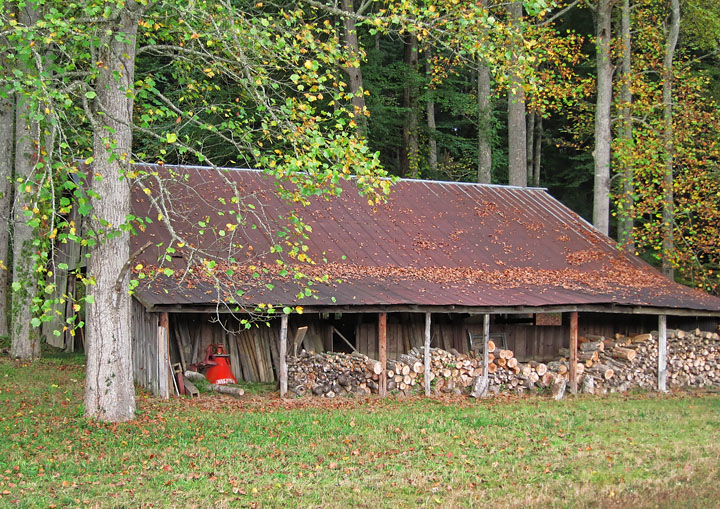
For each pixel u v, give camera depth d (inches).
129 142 559.5
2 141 943.0
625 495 395.9
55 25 453.7
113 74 493.7
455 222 1013.2
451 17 597.0
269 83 555.8
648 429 590.2
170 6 536.1
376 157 487.8
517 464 470.6
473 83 1688.0
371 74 1416.1
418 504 389.7
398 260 884.6
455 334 876.0
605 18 1167.6
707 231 1140.5
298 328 775.7
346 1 1267.2
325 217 930.7
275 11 1092.5
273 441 515.2
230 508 379.2
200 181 925.8
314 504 386.6
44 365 842.2
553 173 1800.0
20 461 449.7
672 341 878.4
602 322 951.6
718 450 514.6
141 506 379.9
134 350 779.4
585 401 740.7
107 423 546.9
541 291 831.7
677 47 1497.3
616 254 1045.8
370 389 746.2
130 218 462.9
